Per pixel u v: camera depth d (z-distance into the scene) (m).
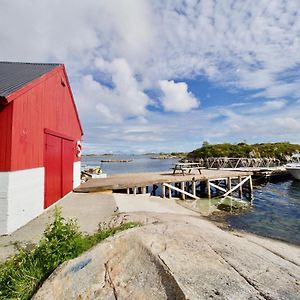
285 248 7.23
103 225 6.52
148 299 3.00
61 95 10.67
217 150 47.94
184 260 3.74
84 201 10.01
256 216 12.55
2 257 4.70
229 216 12.32
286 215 12.80
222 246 4.69
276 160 39.22
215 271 3.56
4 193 6.13
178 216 9.19
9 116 6.32
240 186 17.98
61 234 4.34
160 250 3.95
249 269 3.85
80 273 3.56
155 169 41.72
